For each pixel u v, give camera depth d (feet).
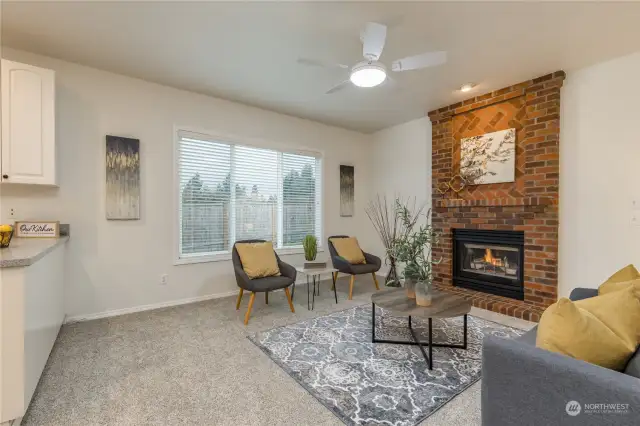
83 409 5.50
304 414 5.40
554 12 7.19
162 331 9.11
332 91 9.27
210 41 8.57
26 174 8.36
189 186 12.33
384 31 6.51
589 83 9.98
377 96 12.55
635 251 9.17
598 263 9.82
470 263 13.33
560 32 8.04
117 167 10.55
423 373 6.74
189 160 12.32
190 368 6.97
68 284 9.80
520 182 11.46
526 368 3.44
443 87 11.61
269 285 10.11
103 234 10.39
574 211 10.28
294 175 15.49
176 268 11.90
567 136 10.44
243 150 13.76
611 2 6.81
